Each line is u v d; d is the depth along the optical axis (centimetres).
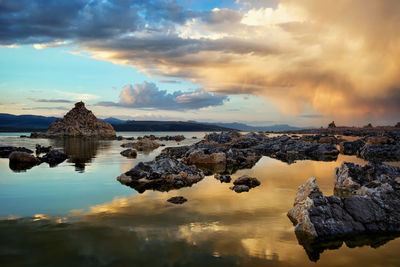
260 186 1669
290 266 715
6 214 1088
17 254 752
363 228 968
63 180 1778
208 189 1579
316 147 4169
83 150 4044
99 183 1695
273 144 4762
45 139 7144
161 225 981
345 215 1017
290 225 1005
